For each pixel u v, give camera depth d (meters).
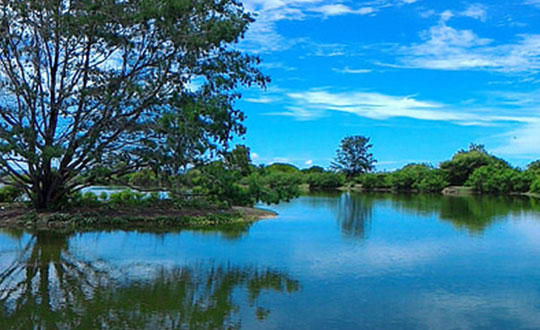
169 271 11.91
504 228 20.97
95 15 17.72
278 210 30.22
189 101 19.09
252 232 18.97
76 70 19.52
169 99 19.53
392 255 14.25
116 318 8.39
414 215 27.25
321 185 75.38
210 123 18.33
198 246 15.48
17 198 25.56
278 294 9.98
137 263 12.79
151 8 17.30
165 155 19.12
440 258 13.81
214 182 20.78
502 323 8.41
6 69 18.38
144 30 19.11
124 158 19.58
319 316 8.65
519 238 17.81
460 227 21.34
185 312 8.77
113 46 19.34
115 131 19.55
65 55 19.08
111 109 19.23
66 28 18.16
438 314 8.83
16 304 9.12
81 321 8.22
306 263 13.01
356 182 79.06
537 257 14.00
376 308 9.13
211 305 9.20
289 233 18.81
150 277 11.27
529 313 8.94
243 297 9.75
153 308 8.97
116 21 18.28
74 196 23.11
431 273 11.91
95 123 19.19
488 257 14.01
